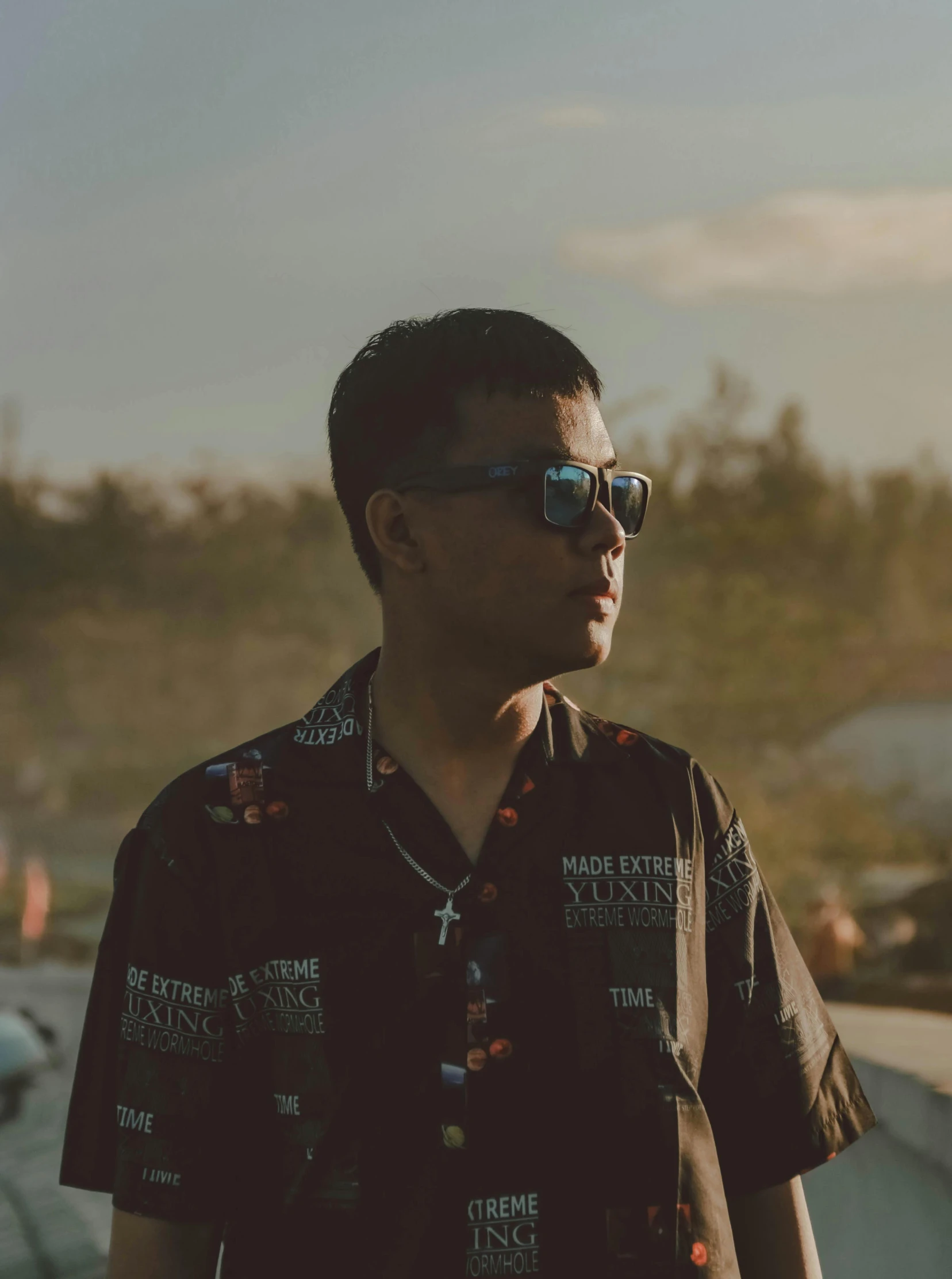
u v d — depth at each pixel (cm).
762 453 8044
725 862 138
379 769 131
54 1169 547
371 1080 124
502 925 126
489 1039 123
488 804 132
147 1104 131
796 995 139
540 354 131
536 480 127
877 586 7962
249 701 7119
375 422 134
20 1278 417
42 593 7838
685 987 129
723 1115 135
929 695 5091
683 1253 121
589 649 128
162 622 7631
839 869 3572
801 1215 137
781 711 5166
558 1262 120
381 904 127
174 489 8231
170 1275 131
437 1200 121
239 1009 130
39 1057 681
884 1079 334
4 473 8269
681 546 7425
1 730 6906
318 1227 123
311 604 7556
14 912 3591
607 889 129
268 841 131
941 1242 289
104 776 6506
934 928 1806
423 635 132
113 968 137
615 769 134
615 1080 123
